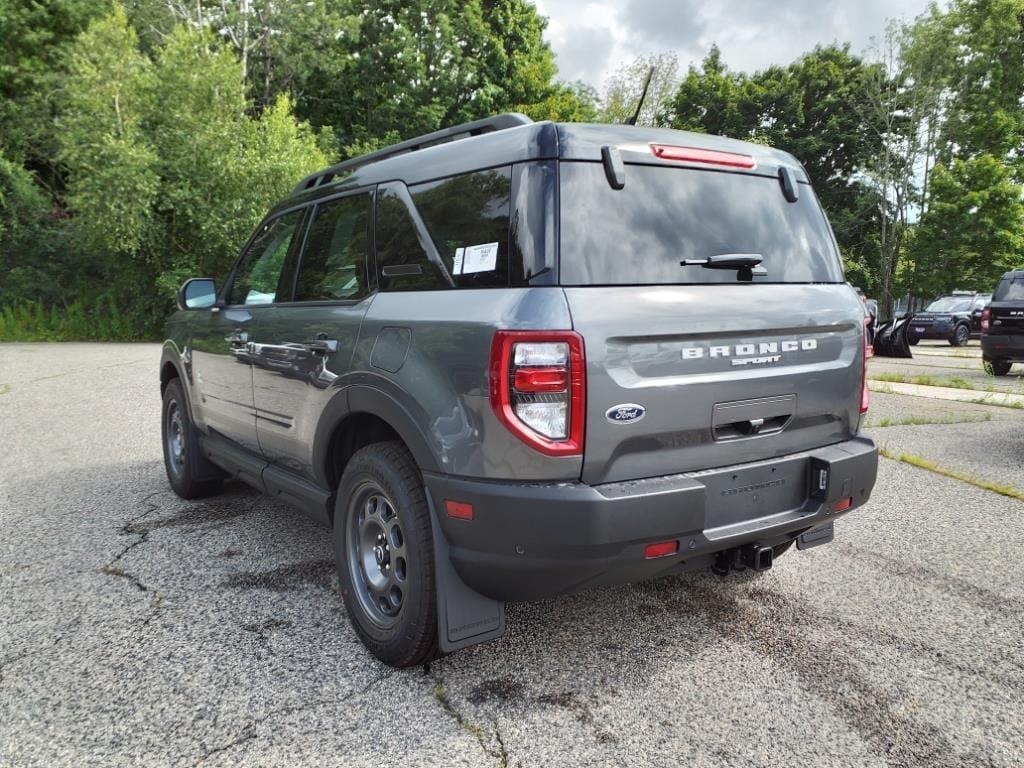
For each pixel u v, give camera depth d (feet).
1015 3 103.04
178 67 65.62
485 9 101.40
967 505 15.78
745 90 114.83
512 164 7.93
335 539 9.77
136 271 70.18
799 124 114.42
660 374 7.70
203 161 64.85
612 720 7.85
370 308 9.34
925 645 9.61
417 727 7.71
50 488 17.12
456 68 95.66
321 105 98.84
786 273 9.32
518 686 8.54
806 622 10.25
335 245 10.75
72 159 62.59
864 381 10.07
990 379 37.32
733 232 8.86
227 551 12.91
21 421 25.72
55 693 8.34
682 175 8.63
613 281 7.64
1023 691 8.52
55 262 74.84
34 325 70.18
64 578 11.70
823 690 8.50
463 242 8.30
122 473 18.54
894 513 15.26
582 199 7.72
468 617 8.13
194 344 14.67
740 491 8.43
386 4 96.02
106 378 37.42
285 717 7.88
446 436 7.77
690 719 7.89
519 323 7.19
